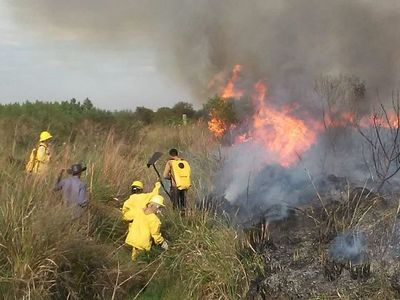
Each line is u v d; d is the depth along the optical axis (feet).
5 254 18.03
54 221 19.03
